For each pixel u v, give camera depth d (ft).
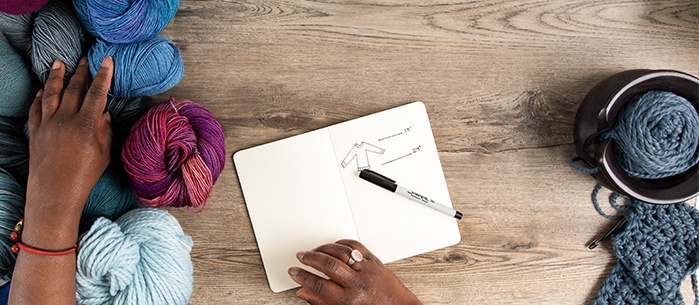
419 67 2.97
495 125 3.01
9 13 2.20
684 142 2.62
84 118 2.35
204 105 2.87
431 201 2.95
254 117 2.90
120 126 2.60
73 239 2.37
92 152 2.36
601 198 3.07
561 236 3.07
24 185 2.63
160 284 2.49
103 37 2.36
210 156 2.50
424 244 3.00
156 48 2.44
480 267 3.04
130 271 2.43
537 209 3.05
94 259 2.37
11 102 2.44
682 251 3.01
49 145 2.34
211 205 2.90
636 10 3.04
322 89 2.93
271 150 2.90
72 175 2.33
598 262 3.09
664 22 3.05
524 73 3.01
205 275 2.93
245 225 2.92
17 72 2.41
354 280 2.68
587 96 2.78
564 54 3.02
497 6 2.98
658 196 2.68
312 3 2.90
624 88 2.57
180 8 2.84
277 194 2.91
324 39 2.92
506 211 3.04
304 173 2.92
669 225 2.99
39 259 2.31
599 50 3.04
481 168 3.01
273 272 2.93
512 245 3.05
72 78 2.44
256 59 2.89
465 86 2.99
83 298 2.52
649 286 3.00
